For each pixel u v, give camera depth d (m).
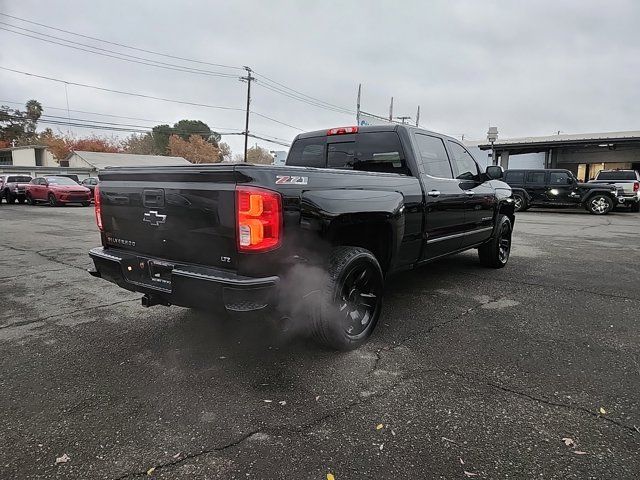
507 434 2.43
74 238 9.88
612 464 2.18
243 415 2.62
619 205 18.41
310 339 3.65
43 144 68.06
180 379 3.06
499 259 6.55
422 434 2.43
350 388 2.94
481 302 4.83
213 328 4.02
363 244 3.94
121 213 3.55
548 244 9.18
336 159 5.06
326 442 2.36
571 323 4.14
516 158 30.30
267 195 2.79
